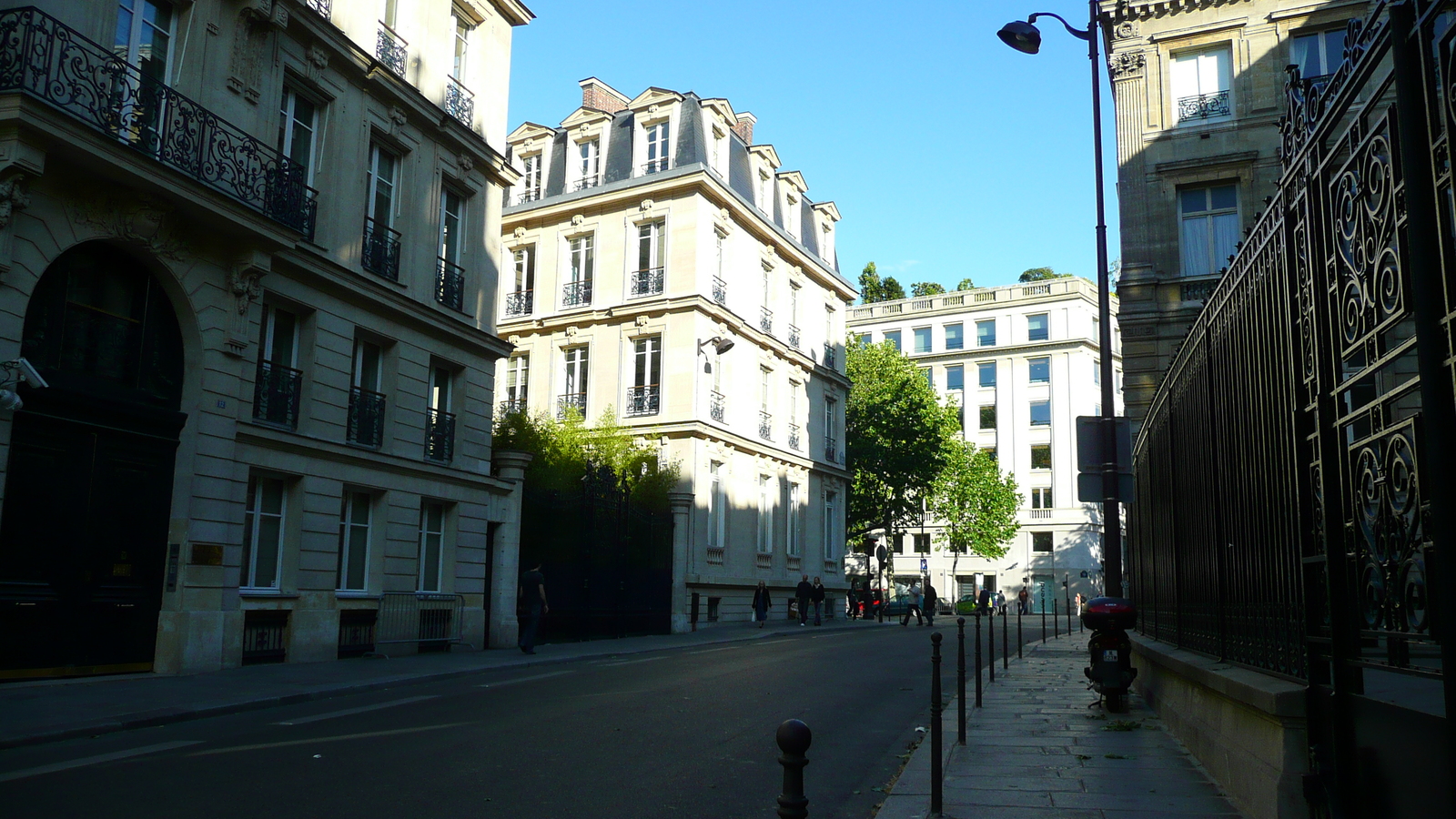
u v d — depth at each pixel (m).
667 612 29.05
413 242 20.28
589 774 7.62
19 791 6.77
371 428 19.08
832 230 45.97
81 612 13.20
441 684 14.42
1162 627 10.73
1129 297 25.14
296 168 17.02
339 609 17.72
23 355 12.70
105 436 13.66
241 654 15.52
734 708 11.62
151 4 14.59
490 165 22.66
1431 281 3.50
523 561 24.33
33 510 12.65
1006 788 6.89
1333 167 4.65
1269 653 5.82
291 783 7.12
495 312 22.98
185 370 14.98
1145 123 25.64
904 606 45.94
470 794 6.82
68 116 12.23
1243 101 24.86
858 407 52.19
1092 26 16.47
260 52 16.25
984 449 69.00
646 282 35.47
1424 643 3.59
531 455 23.20
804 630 33.53
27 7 12.11
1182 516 9.08
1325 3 24.38
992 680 14.20
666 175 35.00
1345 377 4.54
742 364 37.50
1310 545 4.98
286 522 16.94
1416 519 3.62
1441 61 3.40
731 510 36.12
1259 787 5.63
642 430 34.47
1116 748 8.49
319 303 17.73
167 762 7.91
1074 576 65.00
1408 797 3.74
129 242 13.81
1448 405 3.40
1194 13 25.42
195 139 14.60
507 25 23.75
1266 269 5.74
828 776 7.95
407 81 20.12
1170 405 9.67
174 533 14.57
